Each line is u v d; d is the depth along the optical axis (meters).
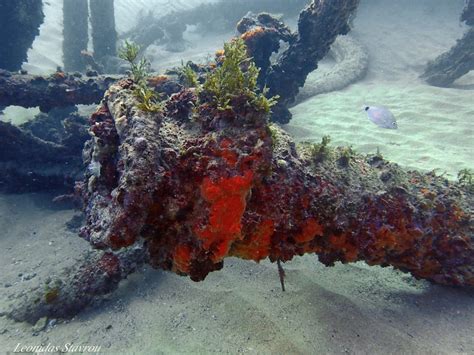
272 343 2.92
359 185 3.20
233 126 2.42
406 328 3.11
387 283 3.70
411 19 14.55
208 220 2.23
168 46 14.87
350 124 7.74
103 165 2.57
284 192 2.73
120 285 3.90
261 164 2.34
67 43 11.13
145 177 2.13
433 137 6.99
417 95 9.23
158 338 3.09
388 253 3.36
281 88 6.57
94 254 3.92
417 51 12.31
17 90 5.23
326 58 12.56
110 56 11.02
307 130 7.32
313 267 3.86
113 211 2.21
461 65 9.55
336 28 6.04
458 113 7.95
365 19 14.93
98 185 2.57
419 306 3.39
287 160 2.88
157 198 2.25
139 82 2.80
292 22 15.37
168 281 3.81
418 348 2.88
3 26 7.26
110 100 2.74
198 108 2.54
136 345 3.05
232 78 2.45
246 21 6.79
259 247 2.67
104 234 2.16
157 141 2.29
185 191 2.28
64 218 5.61
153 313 3.39
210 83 2.53
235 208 2.26
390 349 2.88
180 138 2.43
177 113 2.65
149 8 18.94
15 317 3.62
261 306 3.29
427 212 3.35
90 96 5.62
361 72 10.93
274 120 7.04
